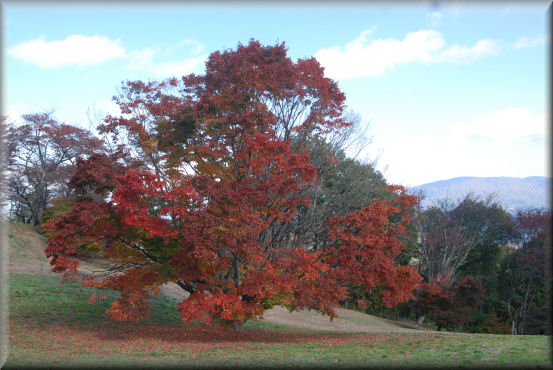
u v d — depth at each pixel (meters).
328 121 21.36
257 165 17.83
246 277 17.44
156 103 20.70
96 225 17.50
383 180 29.47
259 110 17.66
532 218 41.94
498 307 44.72
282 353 14.08
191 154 19.41
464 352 13.61
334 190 24.08
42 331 17.98
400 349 14.83
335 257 18.66
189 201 16.23
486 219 49.09
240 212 16.59
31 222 47.66
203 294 17.17
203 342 17.03
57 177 42.50
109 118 19.98
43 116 43.91
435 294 37.50
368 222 17.83
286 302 18.58
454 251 43.84
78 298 25.58
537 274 39.91
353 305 46.53
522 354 12.73
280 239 20.16
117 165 19.36
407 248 41.81
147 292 18.33
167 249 17.58
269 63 19.11
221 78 18.88
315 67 20.67
